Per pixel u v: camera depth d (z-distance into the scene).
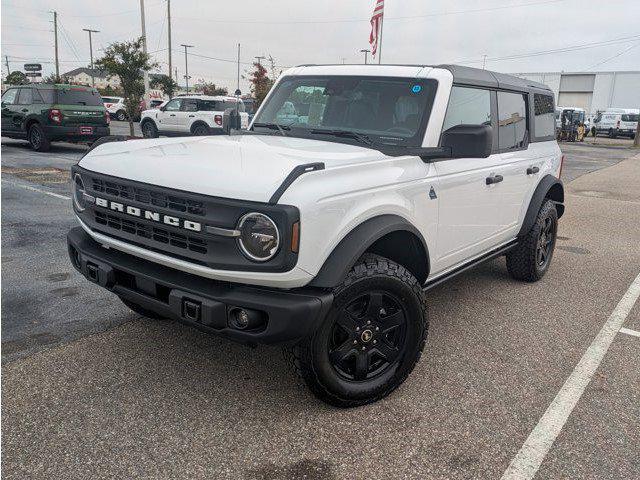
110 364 3.40
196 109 19.92
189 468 2.51
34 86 14.70
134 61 19.59
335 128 3.81
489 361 3.69
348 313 2.88
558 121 36.28
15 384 3.13
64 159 13.41
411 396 3.21
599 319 4.54
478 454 2.70
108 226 3.08
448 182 3.53
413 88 3.64
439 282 3.77
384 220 2.92
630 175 16.73
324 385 2.86
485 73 4.21
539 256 5.43
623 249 7.12
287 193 2.48
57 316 4.09
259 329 2.59
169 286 2.73
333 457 2.63
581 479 2.55
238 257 2.54
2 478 2.39
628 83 52.41
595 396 3.28
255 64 35.31
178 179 2.70
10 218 7.13
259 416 2.93
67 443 2.64
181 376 3.29
